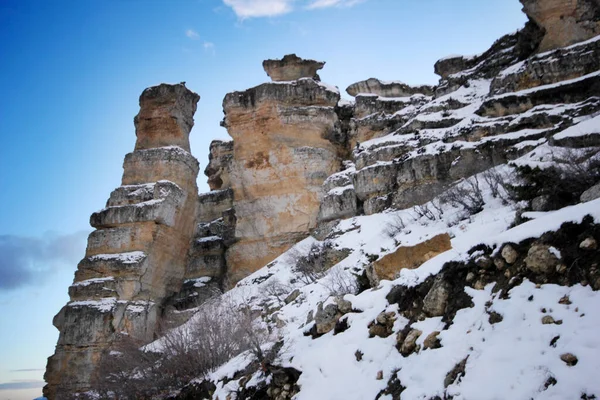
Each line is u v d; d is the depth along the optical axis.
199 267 38.44
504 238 10.77
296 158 37.16
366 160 31.33
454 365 9.02
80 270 31.98
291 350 13.93
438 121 31.48
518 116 27.00
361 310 13.09
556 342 7.95
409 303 11.84
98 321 28.94
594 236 9.17
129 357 22.64
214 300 29.45
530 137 25.23
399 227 24.25
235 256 36.81
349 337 12.38
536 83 28.39
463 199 22.08
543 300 8.95
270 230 36.25
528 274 9.80
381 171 29.70
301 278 27.39
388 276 14.63
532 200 15.30
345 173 33.59
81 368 28.09
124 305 29.95
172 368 18.19
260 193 37.34
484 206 20.47
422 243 14.38
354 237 26.94
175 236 35.09
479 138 27.33
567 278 9.12
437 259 12.34
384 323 11.84
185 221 36.41
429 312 10.98
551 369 7.54
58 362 28.78
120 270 31.12
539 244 9.79
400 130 33.25
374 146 32.25
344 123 40.38
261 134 38.31
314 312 17.20
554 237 9.79
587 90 26.39
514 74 29.38
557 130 24.25
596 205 9.71
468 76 36.53
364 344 11.77
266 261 35.72
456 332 9.80
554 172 16.23
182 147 37.94
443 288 11.02
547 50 30.22
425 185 26.92
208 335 18.78
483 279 10.59
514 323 8.89
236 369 15.11
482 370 8.32
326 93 39.03
